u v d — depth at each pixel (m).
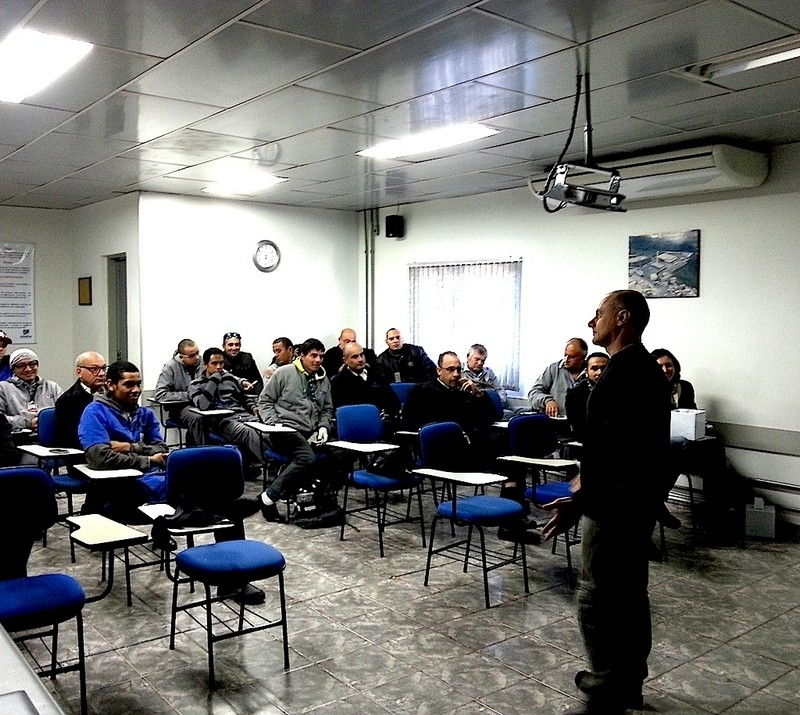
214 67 3.50
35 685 1.09
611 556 2.52
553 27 3.01
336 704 2.75
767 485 5.36
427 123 4.58
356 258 8.75
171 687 2.86
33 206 8.18
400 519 5.24
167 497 3.27
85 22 2.95
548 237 6.81
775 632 3.44
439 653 3.18
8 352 8.15
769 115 4.41
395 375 7.54
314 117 4.43
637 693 2.61
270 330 8.07
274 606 3.69
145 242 7.19
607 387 2.53
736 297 5.52
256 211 7.93
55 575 2.75
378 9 2.82
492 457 5.41
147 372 7.24
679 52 3.32
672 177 5.24
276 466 6.04
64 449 4.43
